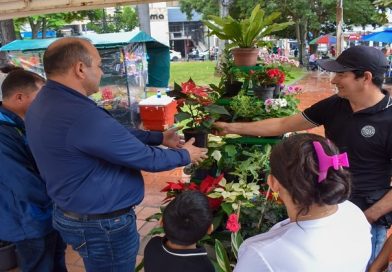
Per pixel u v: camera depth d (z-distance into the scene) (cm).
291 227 96
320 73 1883
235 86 244
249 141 236
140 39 692
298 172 92
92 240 170
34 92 204
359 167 180
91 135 151
